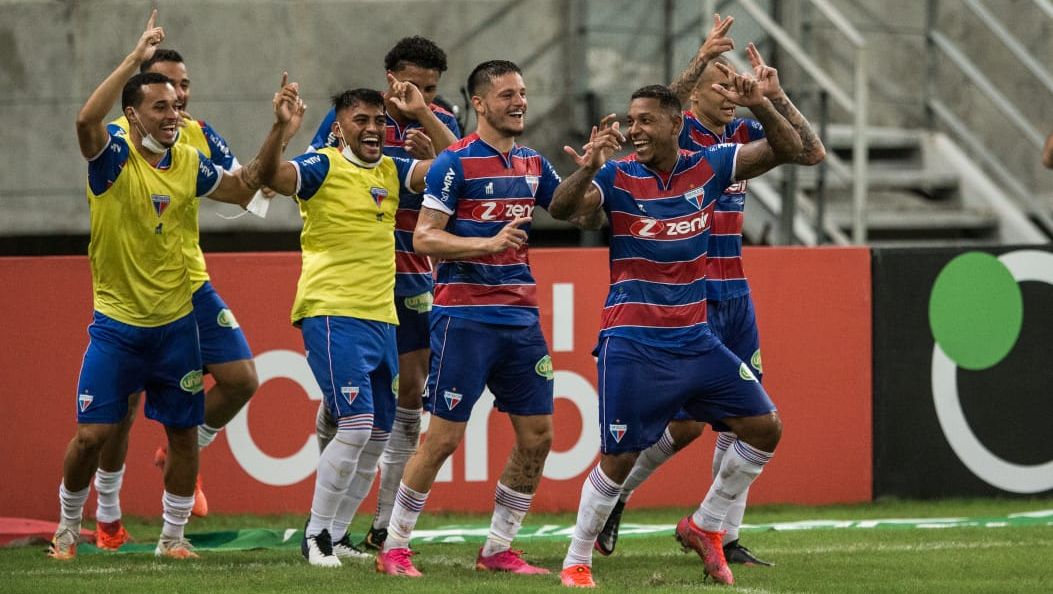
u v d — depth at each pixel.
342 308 21.78
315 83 40.00
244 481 29.16
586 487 20.00
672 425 23.20
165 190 21.92
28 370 28.67
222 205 39.25
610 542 23.53
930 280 31.19
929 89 44.16
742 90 19.02
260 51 39.84
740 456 20.45
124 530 25.23
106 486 24.55
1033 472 31.61
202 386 22.92
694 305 19.88
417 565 22.44
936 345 31.25
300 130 39.91
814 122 41.31
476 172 20.92
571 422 29.94
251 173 22.22
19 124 39.75
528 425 21.59
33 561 22.72
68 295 28.73
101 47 39.66
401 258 24.31
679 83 23.84
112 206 21.61
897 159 44.16
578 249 29.92
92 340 22.27
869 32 46.50
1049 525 27.61
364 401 21.73
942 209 41.94
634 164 19.83
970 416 31.39
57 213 39.88
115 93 20.88
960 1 47.97
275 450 29.19
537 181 21.59
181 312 22.56
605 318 20.11
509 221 21.23
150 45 21.12
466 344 21.11
